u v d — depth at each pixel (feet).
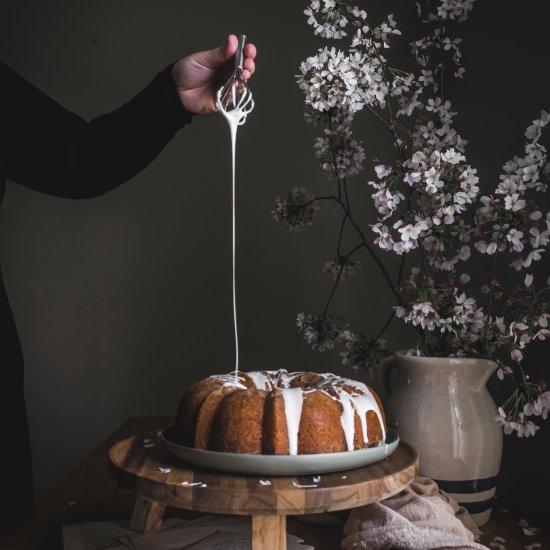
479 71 4.86
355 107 3.63
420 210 3.60
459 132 5.17
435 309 3.49
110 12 6.41
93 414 6.38
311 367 6.30
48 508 3.64
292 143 6.31
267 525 2.42
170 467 2.72
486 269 4.55
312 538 3.23
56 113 3.98
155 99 3.77
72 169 3.96
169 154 6.37
